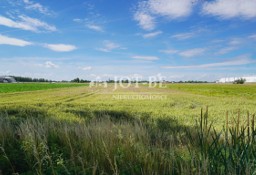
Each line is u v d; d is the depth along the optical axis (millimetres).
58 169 4480
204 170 3348
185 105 22891
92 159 4785
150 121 12180
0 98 32406
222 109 18750
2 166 4914
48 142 6160
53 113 15672
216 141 3783
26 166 5000
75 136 6492
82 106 21297
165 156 4746
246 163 3217
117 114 15891
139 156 4762
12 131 7004
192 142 4258
